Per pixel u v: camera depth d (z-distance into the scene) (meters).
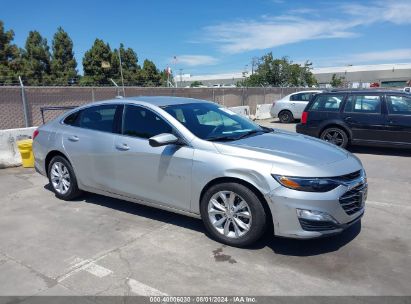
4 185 6.55
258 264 3.64
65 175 5.57
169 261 3.71
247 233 3.85
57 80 36.62
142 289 3.24
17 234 4.41
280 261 3.69
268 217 3.80
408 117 8.55
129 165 4.66
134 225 4.63
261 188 3.67
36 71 36.91
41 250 3.99
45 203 5.52
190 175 4.12
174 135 4.33
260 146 4.07
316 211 3.55
